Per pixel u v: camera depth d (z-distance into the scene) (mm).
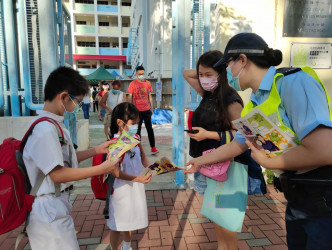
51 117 1528
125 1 39969
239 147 1797
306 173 1263
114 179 2143
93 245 2705
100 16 40219
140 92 6059
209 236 2850
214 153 1885
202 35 4469
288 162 1211
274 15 4035
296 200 1318
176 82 4023
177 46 3939
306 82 1189
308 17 4055
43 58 3703
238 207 1924
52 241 1438
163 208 3479
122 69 41250
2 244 2729
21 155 1475
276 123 1236
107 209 2098
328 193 1206
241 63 1401
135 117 2295
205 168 1963
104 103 6660
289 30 4047
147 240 2783
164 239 2799
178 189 4098
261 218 3242
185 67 4098
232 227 1902
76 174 1444
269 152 1340
